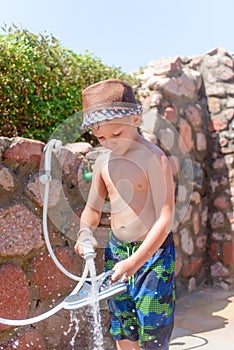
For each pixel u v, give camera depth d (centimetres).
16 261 234
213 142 451
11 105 323
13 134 329
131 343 219
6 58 320
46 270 248
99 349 268
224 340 296
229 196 438
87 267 199
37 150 243
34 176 242
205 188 449
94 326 271
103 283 202
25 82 327
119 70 412
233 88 451
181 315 350
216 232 443
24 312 237
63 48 379
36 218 243
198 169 436
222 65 456
